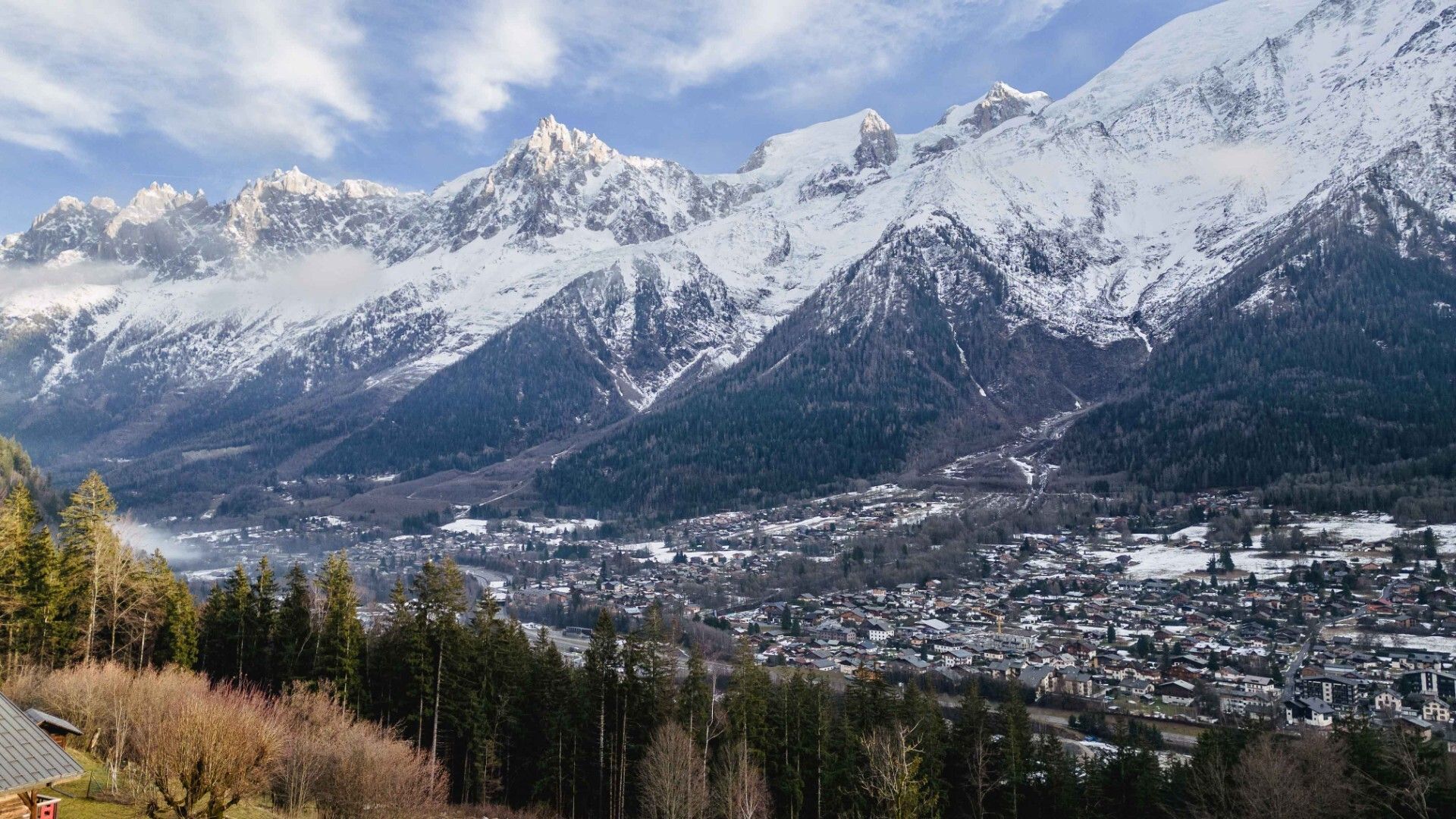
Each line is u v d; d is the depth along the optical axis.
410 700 93.25
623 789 90.69
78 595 90.69
